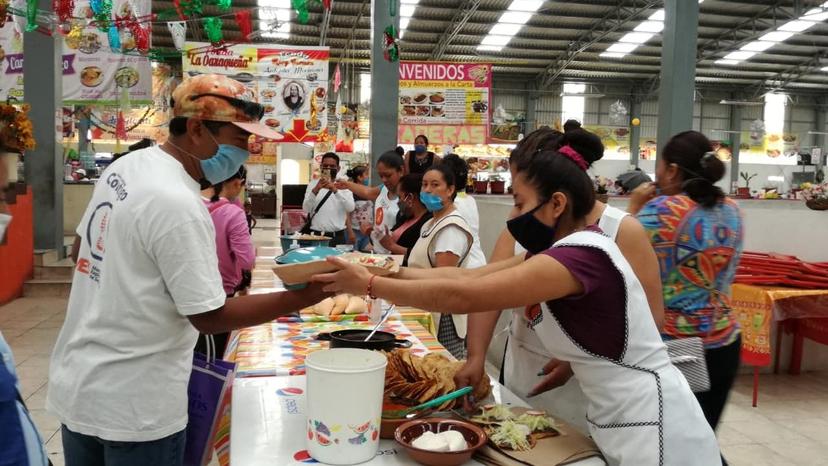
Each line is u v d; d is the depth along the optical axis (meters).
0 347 0.97
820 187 5.40
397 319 2.51
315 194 6.48
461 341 2.67
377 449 1.28
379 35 5.73
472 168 14.51
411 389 1.48
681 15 5.98
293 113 7.39
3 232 1.00
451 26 15.26
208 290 1.32
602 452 1.28
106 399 1.33
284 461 1.22
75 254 2.02
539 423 1.39
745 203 6.24
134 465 1.36
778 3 13.96
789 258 3.98
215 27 4.71
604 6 14.30
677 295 1.95
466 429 1.33
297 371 1.81
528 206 1.37
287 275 1.32
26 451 0.94
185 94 1.39
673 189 2.09
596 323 1.22
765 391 4.02
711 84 21.83
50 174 7.25
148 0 5.81
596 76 21.19
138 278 1.32
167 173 1.35
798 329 4.31
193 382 1.59
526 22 15.34
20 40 7.42
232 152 1.43
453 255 2.50
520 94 21.81
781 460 3.04
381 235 3.42
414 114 7.44
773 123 23.44
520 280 1.18
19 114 4.15
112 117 11.95
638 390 1.22
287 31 13.95
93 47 5.73
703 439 1.24
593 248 1.21
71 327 1.42
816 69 19.16
